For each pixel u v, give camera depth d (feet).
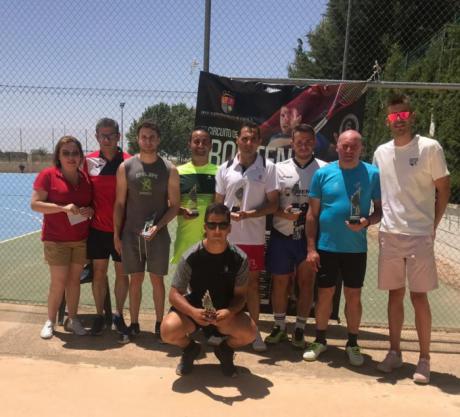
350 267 12.47
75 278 14.28
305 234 13.25
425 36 53.01
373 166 12.43
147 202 13.28
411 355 13.57
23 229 42.50
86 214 13.50
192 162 14.23
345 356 13.35
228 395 10.65
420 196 11.64
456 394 11.09
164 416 9.66
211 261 11.16
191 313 10.86
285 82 15.20
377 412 10.10
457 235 31.68
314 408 10.19
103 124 13.73
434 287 11.72
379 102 43.45
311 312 15.96
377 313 18.69
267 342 14.03
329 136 15.65
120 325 14.06
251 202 13.08
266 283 16.14
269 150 15.79
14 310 16.28
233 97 15.57
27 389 10.70
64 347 13.28
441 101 43.42
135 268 13.53
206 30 15.37
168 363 12.41
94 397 10.42
